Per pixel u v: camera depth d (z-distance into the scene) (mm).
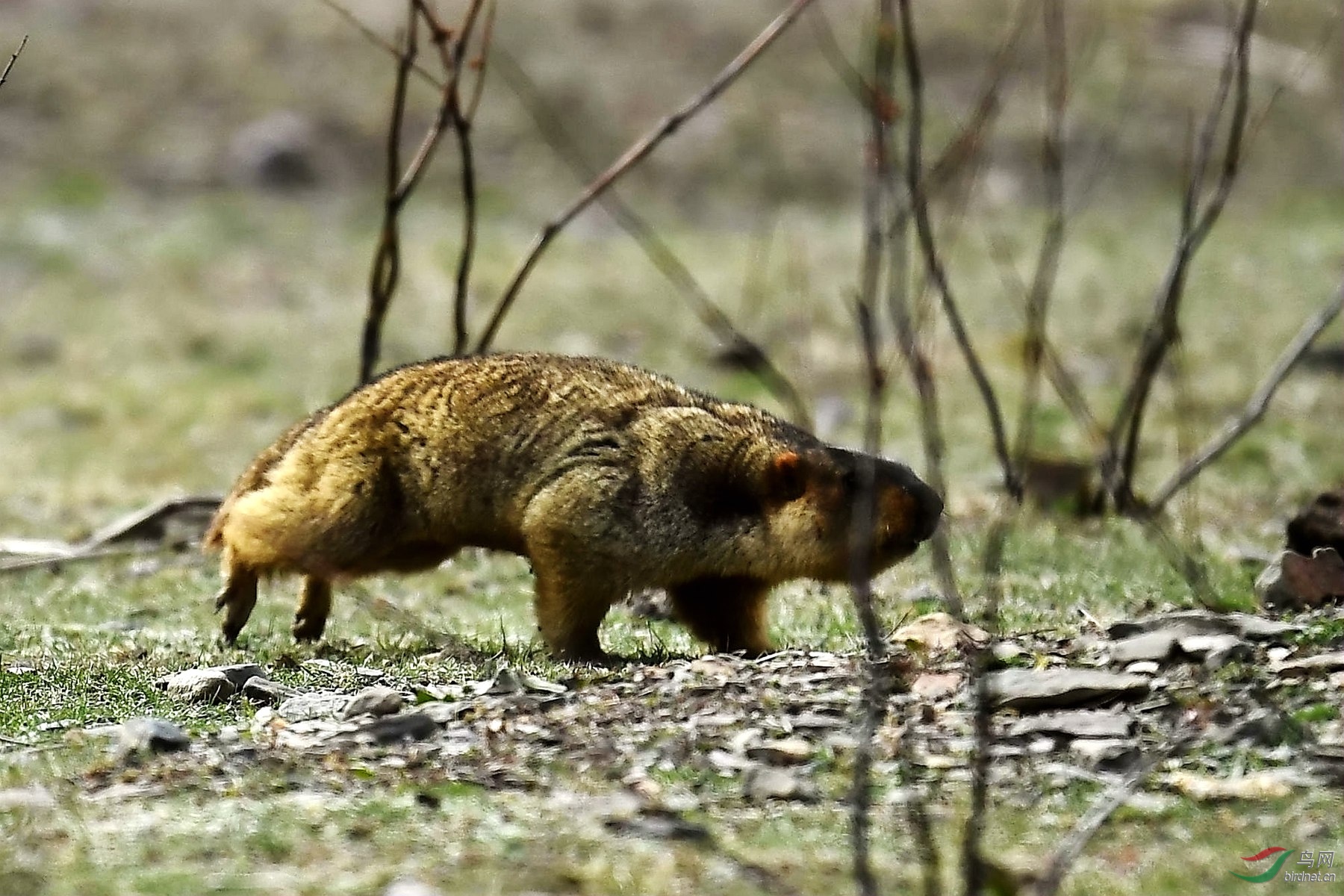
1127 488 14578
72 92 38594
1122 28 29234
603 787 8172
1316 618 10617
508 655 11039
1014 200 34219
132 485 19875
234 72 39531
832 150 37906
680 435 10969
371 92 39156
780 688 9555
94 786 8242
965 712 9141
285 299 29656
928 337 14641
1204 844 7414
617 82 40094
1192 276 28891
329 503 11188
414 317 28188
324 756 8633
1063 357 24359
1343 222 33469
